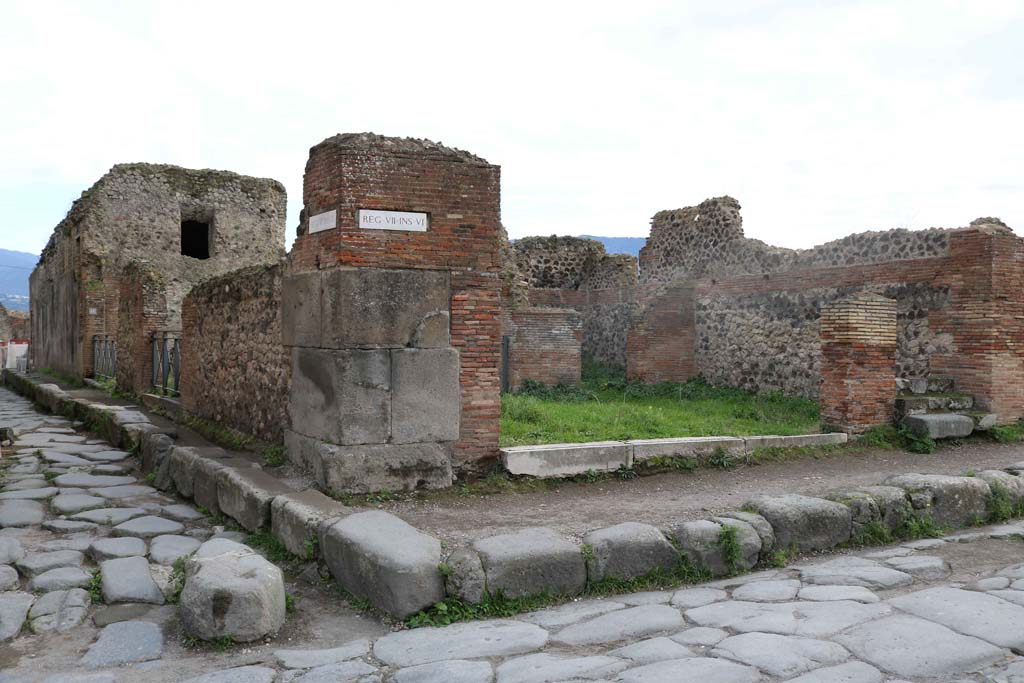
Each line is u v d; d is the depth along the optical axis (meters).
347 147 7.09
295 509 6.20
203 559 5.07
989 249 11.30
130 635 4.74
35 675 4.20
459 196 7.46
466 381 7.56
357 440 7.08
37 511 7.33
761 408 13.27
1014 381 11.41
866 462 9.41
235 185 23.45
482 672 3.91
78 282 21.80
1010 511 7.32
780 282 15.43
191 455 8.22
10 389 23.91
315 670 4.14
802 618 4.51
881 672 3.68
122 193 21.78
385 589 5.01
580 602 5.22
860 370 10.43
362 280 7.07
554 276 24.89
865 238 13.54
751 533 5.86
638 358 17.62
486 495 7.35
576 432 9.50
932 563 5.80
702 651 4.07
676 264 19.81
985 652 3.86
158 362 14.51
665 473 8.51
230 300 9.98
